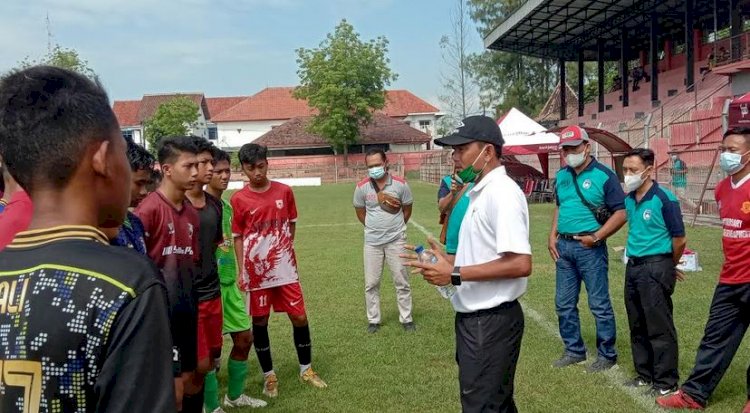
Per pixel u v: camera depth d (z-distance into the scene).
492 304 3.13
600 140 17.64
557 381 5.07
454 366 5.61
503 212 3.05
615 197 5.17
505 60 58.06
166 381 1.32
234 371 4.71
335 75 50.69
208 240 4.01
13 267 1.33
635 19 35.28
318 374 5.48
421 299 8.32
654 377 4.76
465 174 3.25
